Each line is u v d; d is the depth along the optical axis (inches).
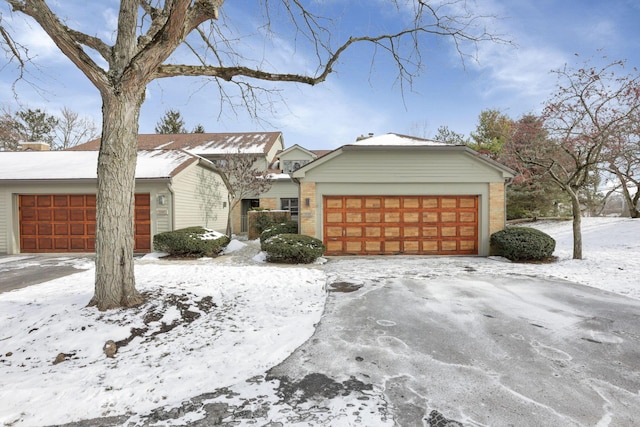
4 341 147.0
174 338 155.7
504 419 95.0
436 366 127.9
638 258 364.2
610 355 136.5
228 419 96.2
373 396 107.3
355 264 362.9
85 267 341.1
